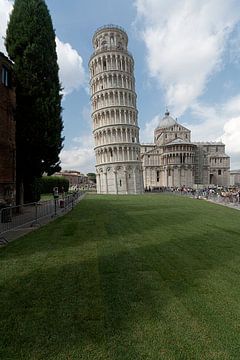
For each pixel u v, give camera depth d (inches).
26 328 231.8
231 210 1182.9
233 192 1921.8
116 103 3570.4
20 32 986.1
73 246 514.6
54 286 321.4
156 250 485.4
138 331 225.6
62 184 3914.9
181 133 5305.1
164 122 5639.8
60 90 1125.1
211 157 5654.5
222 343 208.8
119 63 3607.3
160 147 5319.9
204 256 446.3
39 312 259.1
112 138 3572.8
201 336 217.9
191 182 4911.4
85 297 291.1
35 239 573.6
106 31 3722.9
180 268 385.1
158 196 2491.4
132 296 292.8
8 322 241.6
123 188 3533.5
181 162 4886.8
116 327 232.1
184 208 1272.1
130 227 728.3
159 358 191.9
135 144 3641.7
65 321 242.5
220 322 239.0
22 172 1082.7
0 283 331.6
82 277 350.6
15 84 981.2
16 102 992.2
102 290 308.8
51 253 465.4
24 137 995.9
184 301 280.2
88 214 1037.2
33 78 974.4
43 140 997.8
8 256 446.0
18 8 1005.2
